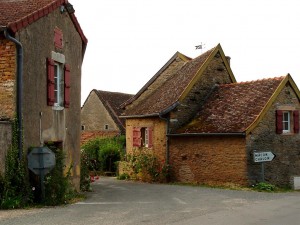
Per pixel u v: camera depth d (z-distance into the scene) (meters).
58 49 13.96
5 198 10.94
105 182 21.67
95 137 34.41
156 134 21.56
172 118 20.48
